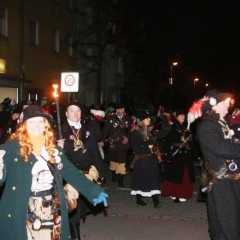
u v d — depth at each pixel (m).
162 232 7.38
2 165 4.01
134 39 32.16
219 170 5.12
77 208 6.31
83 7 32.44
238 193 5.17
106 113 17.22
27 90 23.77
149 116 9.14
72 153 6.43
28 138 4.24
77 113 6.57
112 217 8.31
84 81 31.97
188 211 8.79
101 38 30.06
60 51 28.73
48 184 4.29
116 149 11.69
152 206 9.20
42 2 26.06
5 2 21.83
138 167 9.09
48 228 4.22
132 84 45.56
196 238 7.06
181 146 9.43
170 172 9.51
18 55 23.09
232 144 5.05
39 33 25.66
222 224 5.12
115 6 30.06
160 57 39.84
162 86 54.09
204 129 5.16
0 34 21.47
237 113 6.97
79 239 6.34
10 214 4.12
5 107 11.15
